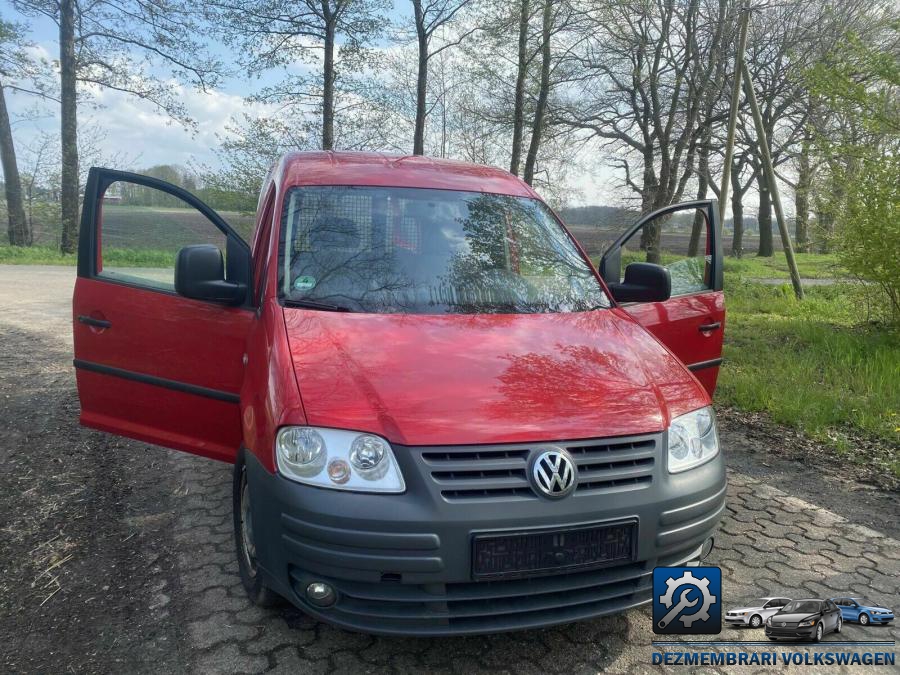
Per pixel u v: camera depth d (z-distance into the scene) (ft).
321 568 8.04
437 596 7.95
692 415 9.48
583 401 8.89
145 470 15.80
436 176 14.05
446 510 7.82
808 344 29.73
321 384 8.71
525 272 12.40
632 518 8.35
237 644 9.41
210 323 11.83
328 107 59.82
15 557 11.81
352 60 59.72
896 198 26.76
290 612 10.19
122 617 10.03
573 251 13.42
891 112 27.94
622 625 10.12
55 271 60.75
